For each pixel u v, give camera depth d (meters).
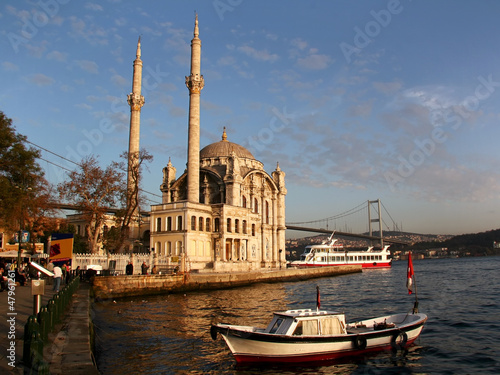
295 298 48.19
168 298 46.34
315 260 125.50
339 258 131.25
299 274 82.69
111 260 53.91
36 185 43.69
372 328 24.17
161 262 60.22
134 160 69.44
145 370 19.41
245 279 63.81
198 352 22.53
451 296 50.34
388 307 40.97
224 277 58.94
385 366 20.92
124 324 29.78
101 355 21.58
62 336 18.08
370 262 139.62
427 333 28.25
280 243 102.81
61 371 13.41
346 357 21.78
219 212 77.69
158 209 75.44
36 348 12.18
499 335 27.67
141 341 24.72
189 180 77.06
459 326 30.69
